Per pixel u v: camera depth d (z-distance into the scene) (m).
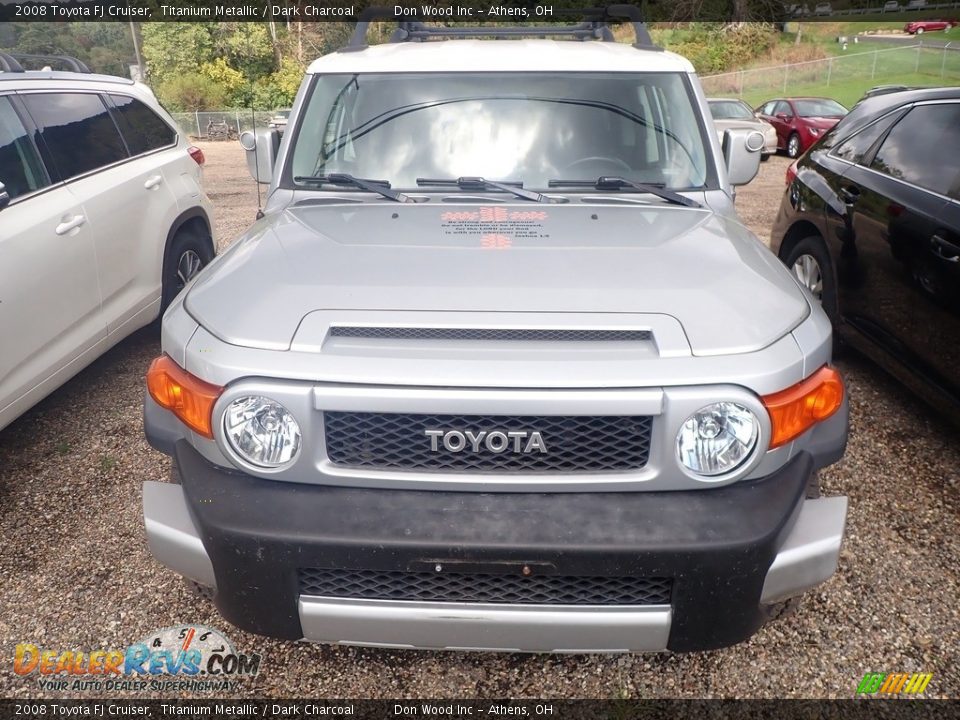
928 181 3.89
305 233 2.62
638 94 3.15
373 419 1.95
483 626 1.95
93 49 46.41
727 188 3.08
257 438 1.97
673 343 1.96
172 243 4.93
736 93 30.34
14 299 3.39
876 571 2.93
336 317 2.05
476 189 3.02
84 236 3.94
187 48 36.25
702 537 1.88
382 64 3.21
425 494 1.97
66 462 3.73
